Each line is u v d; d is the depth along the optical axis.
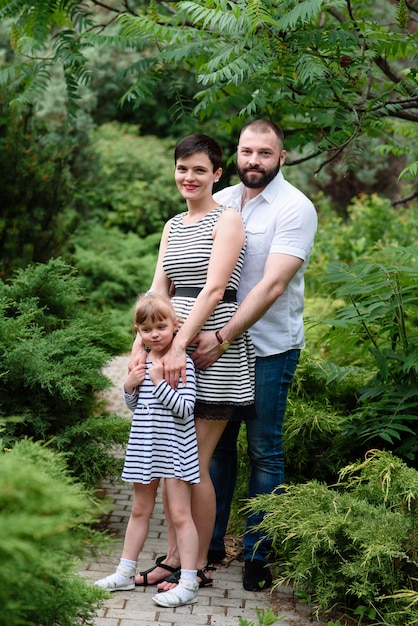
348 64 3.66
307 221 3.28
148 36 3.91
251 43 3.44
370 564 2.96
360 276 3.95
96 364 4.06
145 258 10.87
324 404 4.21
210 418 3.18
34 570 1.95
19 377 3.72
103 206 12.36
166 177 12.71
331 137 4.17
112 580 3.19
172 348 3.11
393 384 3.94
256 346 3.38
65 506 1.94
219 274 3.13
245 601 3.20
